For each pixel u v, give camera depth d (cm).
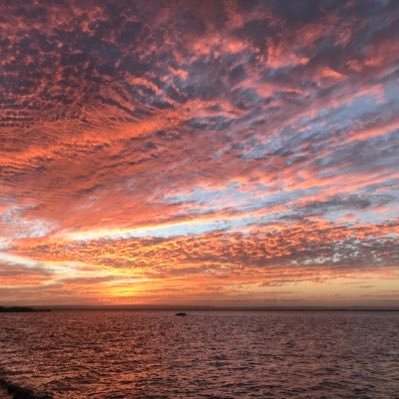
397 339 6412
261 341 6031
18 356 4188
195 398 2350
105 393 2455
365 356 4209
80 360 3897
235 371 3238
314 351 4659
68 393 2436
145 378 2939
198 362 3762
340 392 2509
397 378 2955
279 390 2558
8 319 16988
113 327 10488
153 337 6944
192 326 10944
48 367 3422
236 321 14700
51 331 8638
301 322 13600
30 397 2280
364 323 12850
